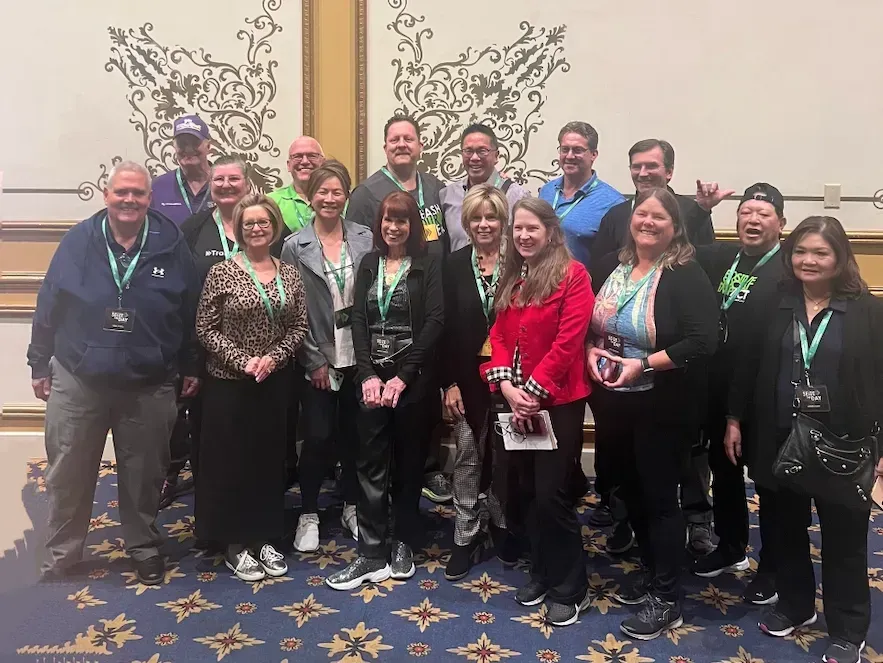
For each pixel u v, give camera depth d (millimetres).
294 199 3018
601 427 2289
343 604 2320
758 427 2100
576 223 2848
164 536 2809
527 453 2279
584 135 2818
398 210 2426
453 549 2645
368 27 3512
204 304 2443
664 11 3430
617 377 2117
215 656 2020
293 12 3508
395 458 2508
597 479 2854
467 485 2525
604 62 3473
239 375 2420
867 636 2156
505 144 3564
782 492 2096
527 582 2488
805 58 3416
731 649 2096
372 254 2518
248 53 3545
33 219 3678
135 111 3604
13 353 3719
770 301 2117
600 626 2219
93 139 3625
